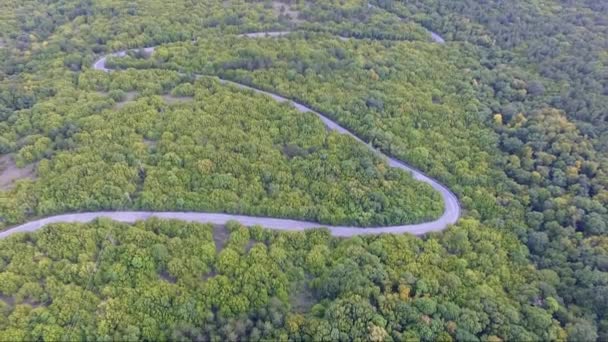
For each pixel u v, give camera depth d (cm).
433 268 11431
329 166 13688
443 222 13075
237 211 12544
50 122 14062
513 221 12912
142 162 13138
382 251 11712
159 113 14625
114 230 11544
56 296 10175
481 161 14562
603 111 15688
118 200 12219
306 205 12712
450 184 13988
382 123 15438
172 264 10881
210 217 12506
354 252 11562
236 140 13975
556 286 11450
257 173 13238
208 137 14012
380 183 13538
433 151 14750
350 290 10669
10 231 11769
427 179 14325
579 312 10906
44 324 9688
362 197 13000
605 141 14762
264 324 10156
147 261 10906
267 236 11956
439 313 10425
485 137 15288
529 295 11081
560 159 14288
